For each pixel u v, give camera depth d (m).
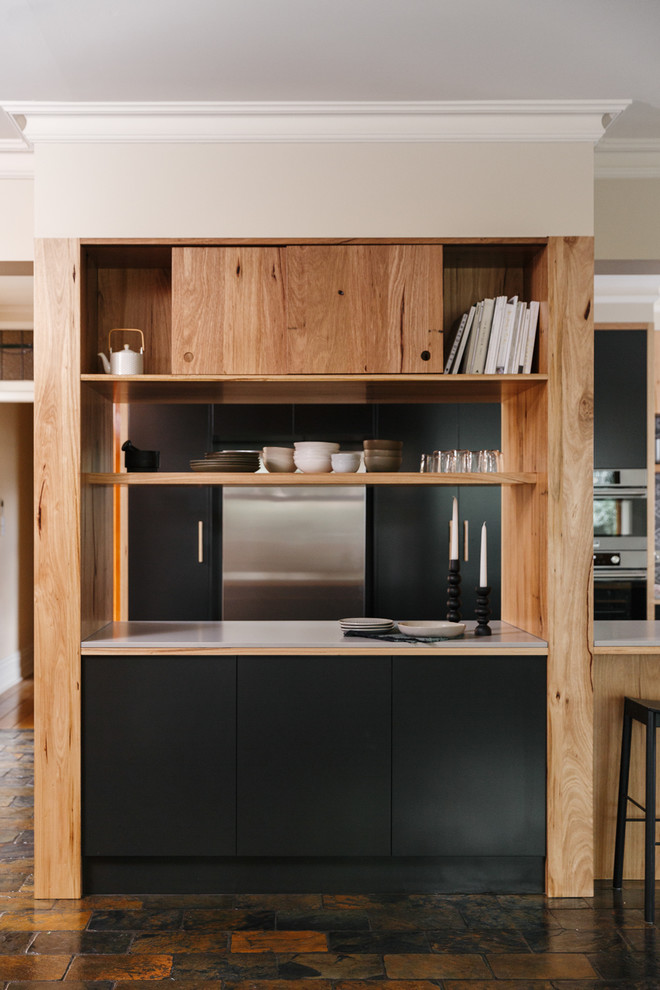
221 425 5.36
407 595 5.38
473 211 3.06
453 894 3.01
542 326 3.08
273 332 3.00
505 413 3.57
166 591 5.38
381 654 2.97
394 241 2.98
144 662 2.97
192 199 3.04
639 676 3.19
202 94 2.94
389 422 5.38
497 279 3.34
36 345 2.98
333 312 2.98
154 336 3.32
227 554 5.38
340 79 2.85
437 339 2.99
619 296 5.62
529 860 3.03
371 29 2.54
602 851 3.16
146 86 2.88
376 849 2.97
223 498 5.39
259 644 2.96
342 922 2.77
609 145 3.44
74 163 3.03
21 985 2.38
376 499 5.39
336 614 5.37
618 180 3.59
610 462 5.65
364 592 5.37
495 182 3.06
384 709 2.97
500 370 3.07
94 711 2.96
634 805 3.14
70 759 2.96
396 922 2.78
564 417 3.01
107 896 2.97
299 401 3.53
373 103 2.99
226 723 2.96
